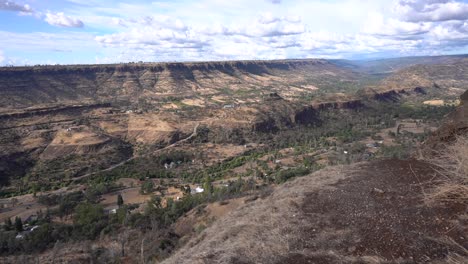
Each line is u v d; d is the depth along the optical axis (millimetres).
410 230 5973
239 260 5914
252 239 6695
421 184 7719
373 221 6527
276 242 6371
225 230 8211
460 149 7824
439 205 6582
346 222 6711
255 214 8625
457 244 5348
